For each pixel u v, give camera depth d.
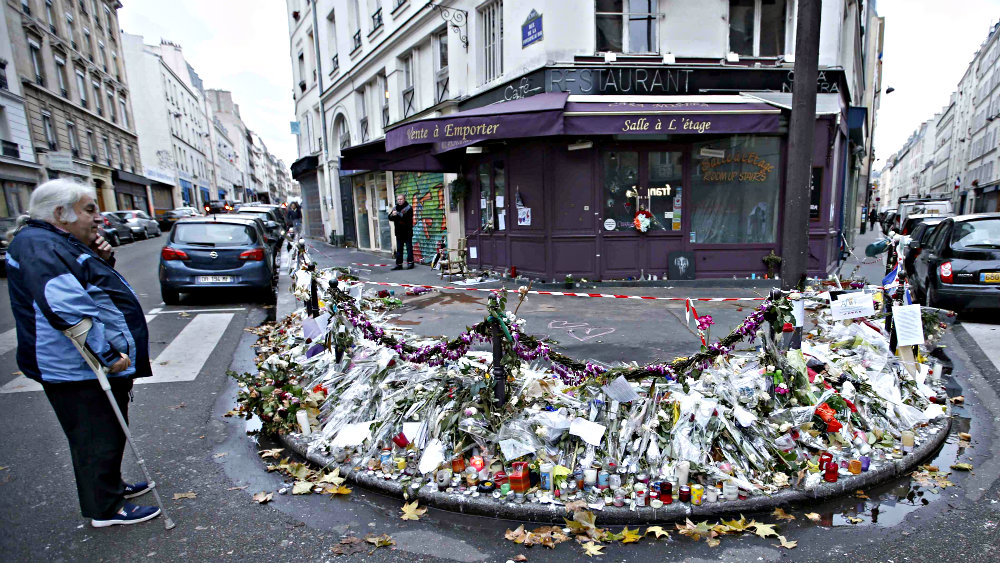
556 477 3.13
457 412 3.54
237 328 7.86
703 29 9.71
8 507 3.19
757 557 2.68
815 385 3.88
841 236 13.31
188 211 37.66
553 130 8.28
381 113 17.28
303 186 29.94
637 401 3.60
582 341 6.05
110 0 37.56
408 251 13.20
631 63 9.43
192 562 2.72
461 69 12.01
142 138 46.72
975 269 7.19
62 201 2.67
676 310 7.66
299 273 7.30
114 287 2.82
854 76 15.56
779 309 3.56
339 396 4.29
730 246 9.84
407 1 14.07
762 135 9.62
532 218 10.06
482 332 3.69
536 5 9.40
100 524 2.99
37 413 4.58
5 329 7.62
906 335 4.39
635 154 9.59
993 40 47.44
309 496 3.35
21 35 25.06
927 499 3.19
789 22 10.02
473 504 3.10
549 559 2.70
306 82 25.19
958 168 62.81
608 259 9.80
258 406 4.13
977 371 5.51
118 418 2.85
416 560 2.72
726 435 3.37
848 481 3.21
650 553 2.73
